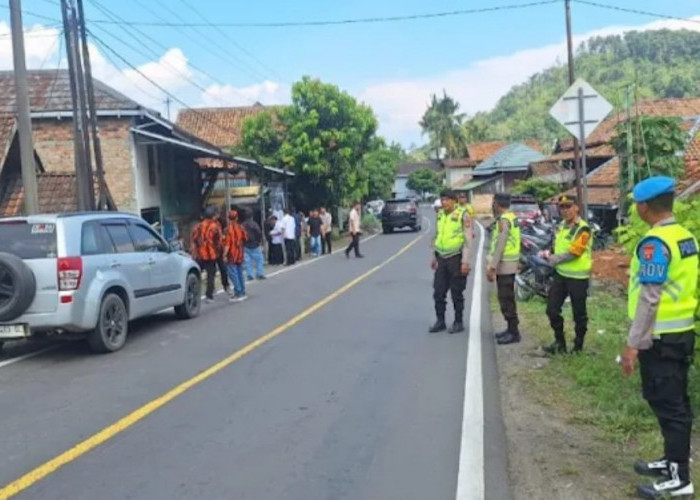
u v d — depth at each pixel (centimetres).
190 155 2472
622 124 2005
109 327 939
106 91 2120
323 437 587
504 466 519
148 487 489
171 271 1134
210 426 619
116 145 2073
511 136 12006
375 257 2441
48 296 866
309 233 2703
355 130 3447
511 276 936
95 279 910
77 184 1576
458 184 7912
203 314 1262
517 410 649
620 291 1399
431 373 792
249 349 939
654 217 439
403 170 11731
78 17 1571
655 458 509
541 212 2639
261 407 673
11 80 2217
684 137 2019
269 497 471
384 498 468
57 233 884
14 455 557
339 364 842
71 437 596
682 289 435
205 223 1443
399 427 610
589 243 824
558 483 480
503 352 889
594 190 2603
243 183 3262
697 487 453
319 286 1638
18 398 726
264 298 1455
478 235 3356
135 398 712
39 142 2092
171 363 867
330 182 3459
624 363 434
